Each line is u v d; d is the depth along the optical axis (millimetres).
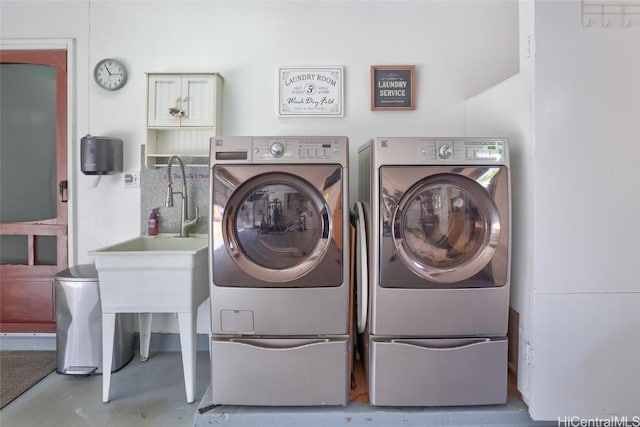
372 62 2646
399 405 1842
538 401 1774
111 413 1990
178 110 2469
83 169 2490
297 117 2645
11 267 2734
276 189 1845
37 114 2736
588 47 1728
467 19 2648
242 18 2637
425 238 1848
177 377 2367
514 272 1944
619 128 1738
